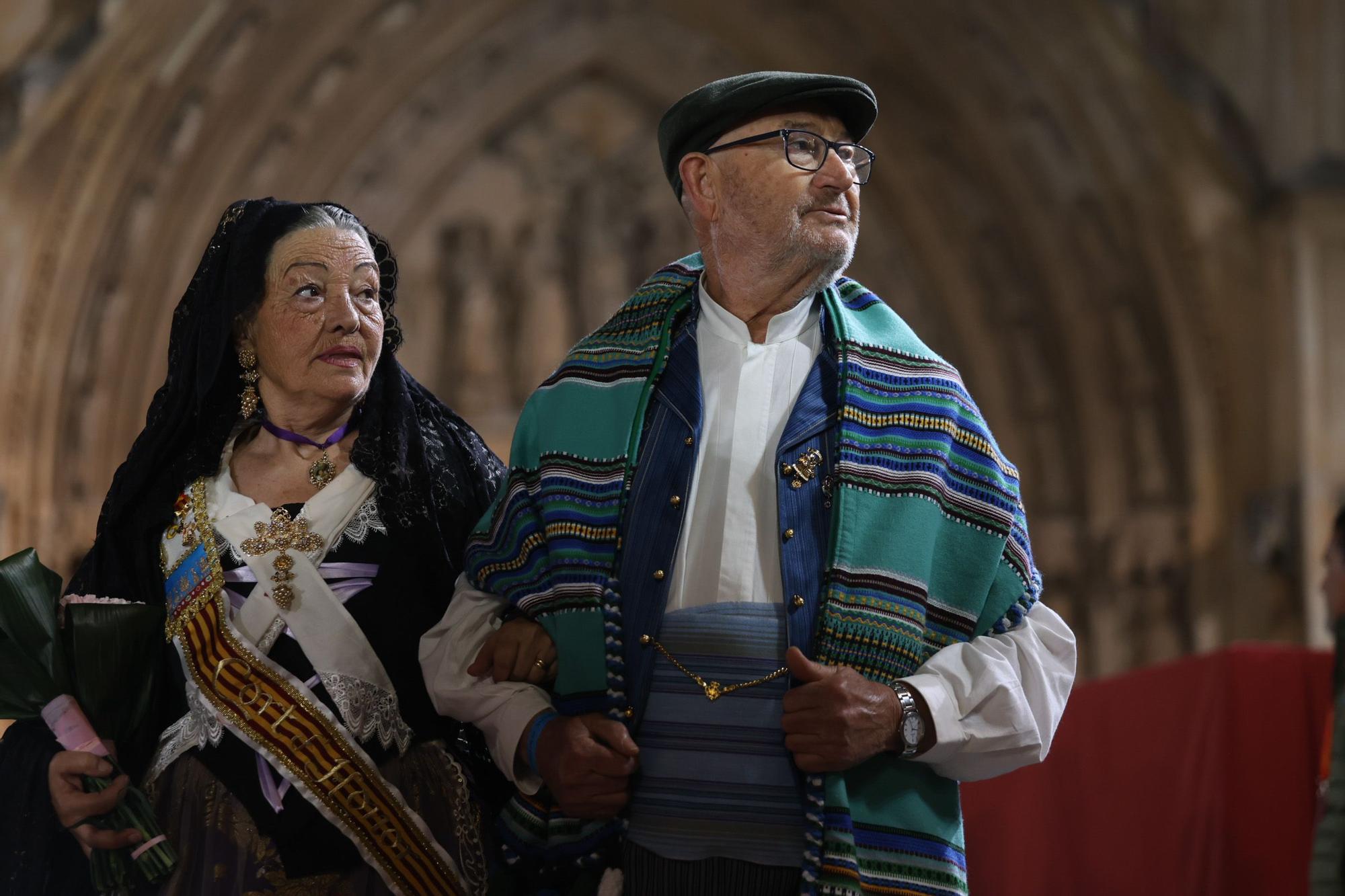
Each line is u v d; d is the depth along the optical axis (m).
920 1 11.52
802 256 3.00
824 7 11.98
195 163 11.05
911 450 2.92
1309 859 4.34
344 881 3.00
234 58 10.88
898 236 12.49
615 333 3.20
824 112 3.06
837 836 2.68
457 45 11.95
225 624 3.05
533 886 3.00
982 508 2.92
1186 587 11.53
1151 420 11.78
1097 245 11.86
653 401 3.06
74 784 2.94
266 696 3.02
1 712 3.00
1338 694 3.15
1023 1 11.31
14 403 10.46
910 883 2.72
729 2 12.11
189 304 3.27
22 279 10.38
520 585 3.00
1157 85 11.37
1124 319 11.85
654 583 2.89
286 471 3.23
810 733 2.65
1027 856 4.96
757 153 3.01
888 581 2.80
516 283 12.54
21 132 10.19
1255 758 4.43
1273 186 11.30
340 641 3.08
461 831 3.13
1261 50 11.28
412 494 3.23
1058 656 2.95
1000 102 11.72
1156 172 11.46
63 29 10.23
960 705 2.74
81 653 3.03
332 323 3.18
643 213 12.70
